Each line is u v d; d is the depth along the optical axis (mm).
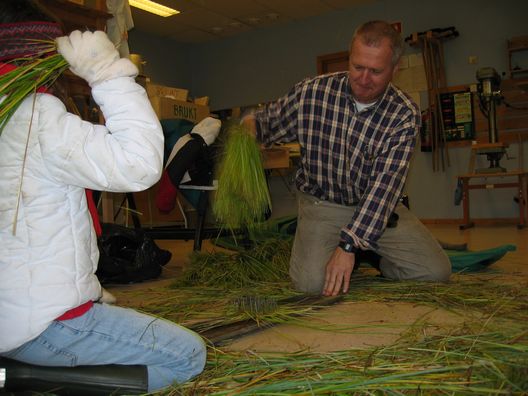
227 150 2686
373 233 2232
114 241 3260
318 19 8602
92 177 1039
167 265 4113
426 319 1933
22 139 1018
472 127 7367
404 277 2676
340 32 8430
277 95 9102
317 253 2498
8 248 1010
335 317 2020
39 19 1100
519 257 3684
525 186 6996
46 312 1019
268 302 2051
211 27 8898
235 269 2951
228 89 9555
